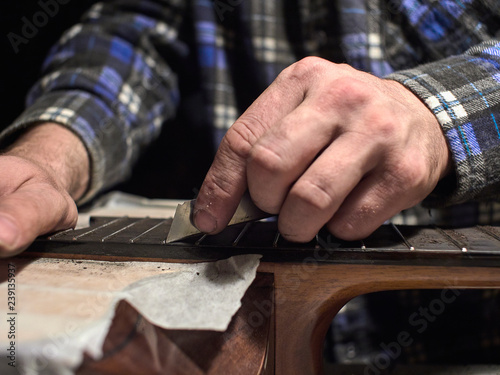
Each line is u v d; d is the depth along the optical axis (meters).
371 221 0.39
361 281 0.38
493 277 0.37
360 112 0.37
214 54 0.92
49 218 0.42
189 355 0.29
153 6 0.91
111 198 0.80
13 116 1.15
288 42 0.90
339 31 0.83
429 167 0.39
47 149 0.65
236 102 0.96
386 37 0.83
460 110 0.45
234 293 0.34
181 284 0.36
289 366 0.40
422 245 0.39
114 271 0.38
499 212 0.87
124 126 0.82
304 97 0.41
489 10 0.72
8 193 0.43
